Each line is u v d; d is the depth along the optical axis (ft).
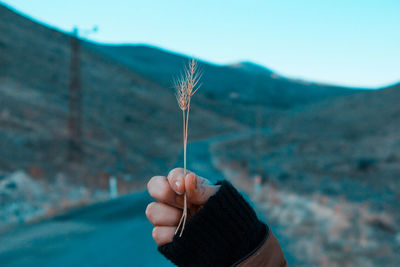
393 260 24.31
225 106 427.33
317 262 22.67
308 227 34.22
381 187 97.25
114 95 240.53
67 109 137.59
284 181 106.73
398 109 249.96
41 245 26.14
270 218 38.91
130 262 22.04
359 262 23.30
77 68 90.74
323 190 92.38
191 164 133.39
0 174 52.39
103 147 110.73
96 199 54.70
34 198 45.91
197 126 293.84
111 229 31.60
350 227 33.71
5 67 167.63
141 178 97.50
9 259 22.68
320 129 249.96
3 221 33.96
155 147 167.32
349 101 339.77
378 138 183.93
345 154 161.58
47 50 241.76
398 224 37.09
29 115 103.40
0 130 78.38
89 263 21.95
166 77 587.27
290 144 207.62
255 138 244.63
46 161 71.56
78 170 74.23
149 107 255.09
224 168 124.77
